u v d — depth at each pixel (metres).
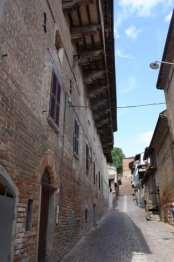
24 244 6.15
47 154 8.09
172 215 20.08
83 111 15.66
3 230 5.18
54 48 9.36
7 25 5.70
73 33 12.46
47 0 8.76
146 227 19.78
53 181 8.64
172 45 14.78
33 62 7.20
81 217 13.77
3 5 5.53
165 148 21.33
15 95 5.96
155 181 28.38
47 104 8.23
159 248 11.57
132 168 62.31
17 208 5.82
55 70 9.35
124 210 41.16
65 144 10.52
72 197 11.52
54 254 8.45
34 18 7.47
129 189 70.88
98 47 13.70
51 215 8.58
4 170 5.33
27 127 6.60
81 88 15.16
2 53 5.41
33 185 6.87
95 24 12.39
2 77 5.37
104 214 29.95
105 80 16.77
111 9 12.37
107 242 12.95
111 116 22.81
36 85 7.36
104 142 29.05
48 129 8.33
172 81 16.12
